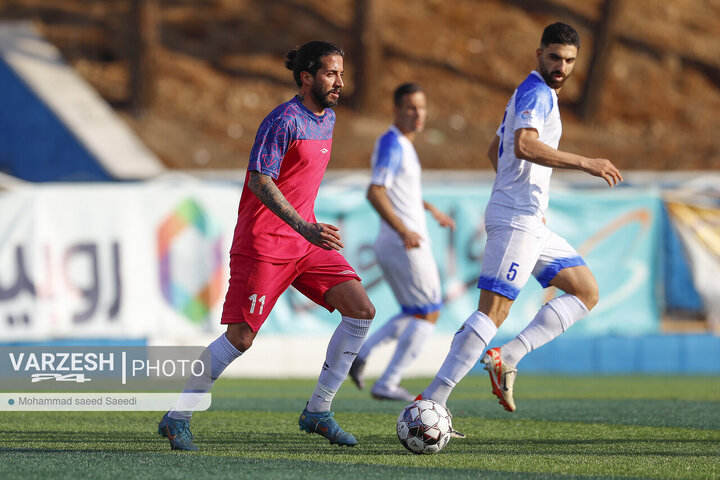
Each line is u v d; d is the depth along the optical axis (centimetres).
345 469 1402
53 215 3731
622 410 2469
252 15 7812
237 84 7131
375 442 1772
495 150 1847
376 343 2638
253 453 1595
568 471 1420
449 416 1630
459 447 1714
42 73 6394
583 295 1789
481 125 7094
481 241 4047
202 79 7100
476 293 4050
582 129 7356
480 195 4047
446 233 4016
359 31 6981
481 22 8156
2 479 1296
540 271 1811
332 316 4009
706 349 4209
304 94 1606
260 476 1324
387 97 7238
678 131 7456
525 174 1738
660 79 7981
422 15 8106
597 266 4150
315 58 1580
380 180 2516
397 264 2547
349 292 1658
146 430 1931
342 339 1680
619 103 7675
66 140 5994
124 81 7000
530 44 8006
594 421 2198
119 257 3759
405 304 2589
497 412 2406
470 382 3650
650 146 7181
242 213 1616
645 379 3803
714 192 4269
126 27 7512
